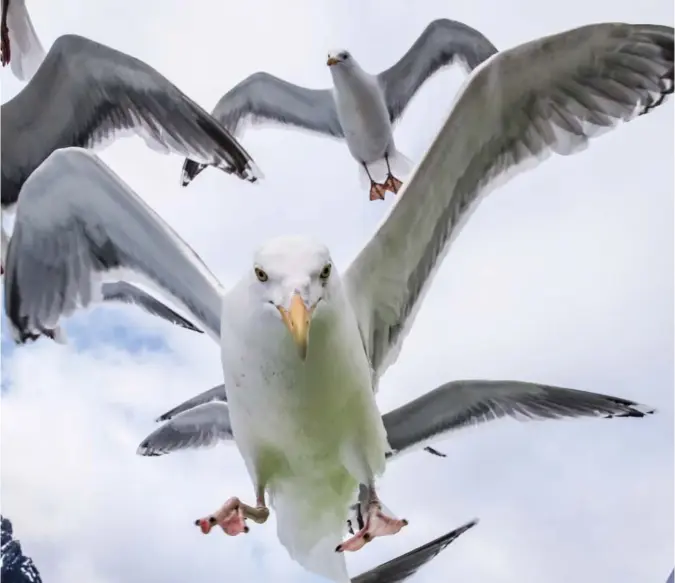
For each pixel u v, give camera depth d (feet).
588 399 3.16
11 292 3.49
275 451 3.05
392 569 3.17
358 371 2.92
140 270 3.36
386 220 3.09
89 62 3.62
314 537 3.19
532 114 3.10
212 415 3.37
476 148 3.10
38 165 3.58
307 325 2.57
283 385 2.85
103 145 3.58
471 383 3.21
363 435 3.00
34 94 3.63
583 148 3.17
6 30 3.63
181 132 3.54
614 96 3.10
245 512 3.05
